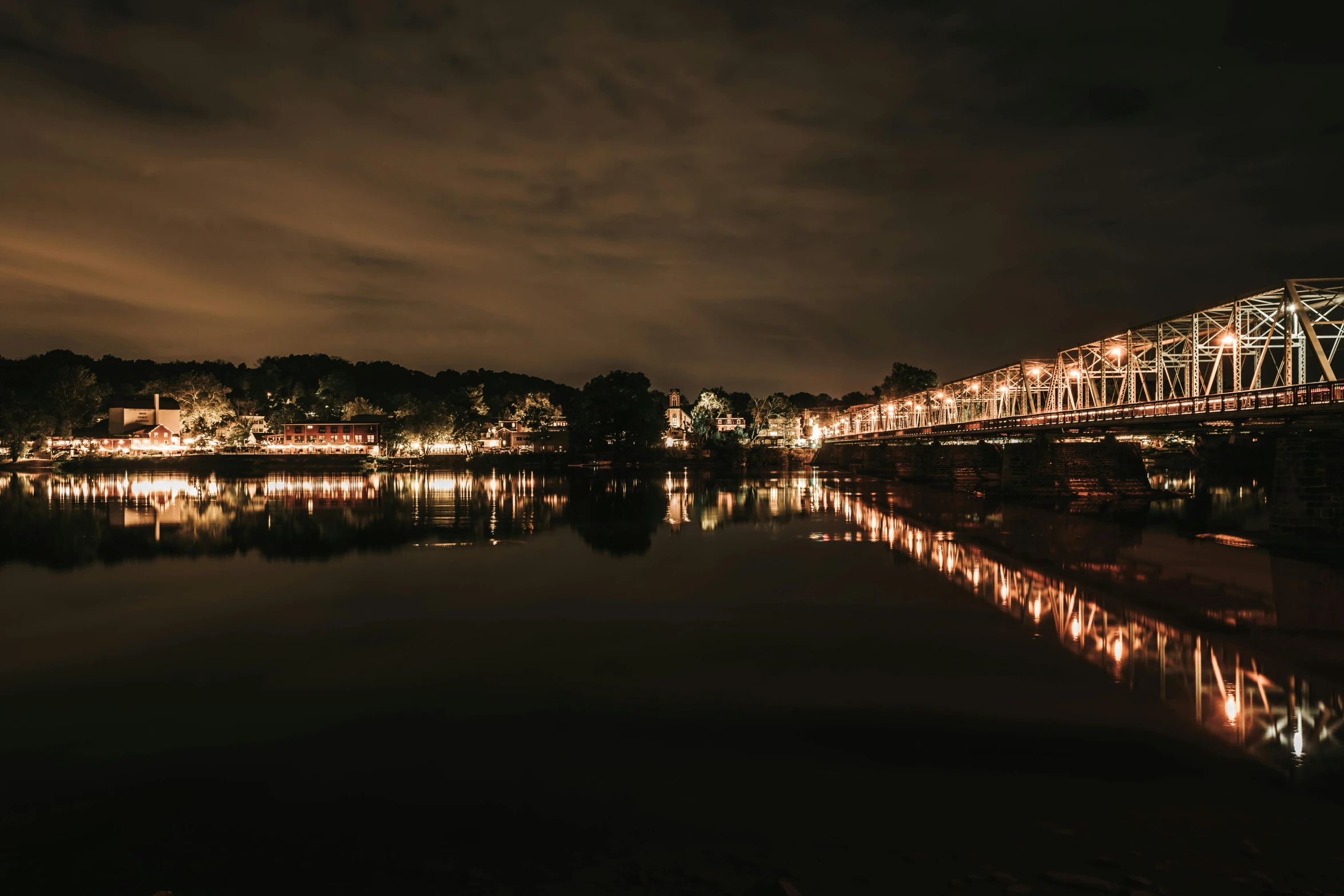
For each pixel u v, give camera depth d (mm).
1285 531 46656
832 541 51594
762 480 133375
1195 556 43938
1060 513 68812
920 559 43938
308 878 12117
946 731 17734
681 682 21516
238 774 15812
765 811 13930
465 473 165625
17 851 13094
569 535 56031
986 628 27625
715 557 44812
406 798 14711
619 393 178000
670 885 11625
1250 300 54719
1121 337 76812
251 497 94938
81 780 15672
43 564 43156
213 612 30578
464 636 26609
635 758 16328
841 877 11719
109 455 187125
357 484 125625
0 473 159000
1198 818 13531
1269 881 11477
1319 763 15820
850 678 21750
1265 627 27688
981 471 108125
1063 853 12352
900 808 13953
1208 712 18891
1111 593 33875
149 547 49688
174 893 11797
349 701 20094
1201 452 127688
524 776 15531
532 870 12141
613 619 29172
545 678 21938
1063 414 75500
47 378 198625
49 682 21875
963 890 11297
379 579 37781
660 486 116438
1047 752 16516
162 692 20938
